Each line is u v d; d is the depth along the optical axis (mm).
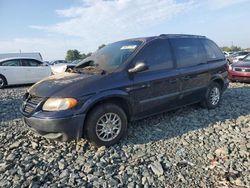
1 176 3250
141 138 4387
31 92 4023
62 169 3408
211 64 5855
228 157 3646
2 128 5125
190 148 3979
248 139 4258
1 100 8250
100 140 3953
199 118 5375
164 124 5043
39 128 3695
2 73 12117
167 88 4809
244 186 2975
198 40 5805
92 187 3008
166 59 4875
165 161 3578
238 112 5805
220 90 6238
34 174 3293
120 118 4121
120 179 3152
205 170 3346
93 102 3773
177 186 3021
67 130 3643
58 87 3830
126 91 4160
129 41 4984
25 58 12898
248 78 9938
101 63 4586
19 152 3941
